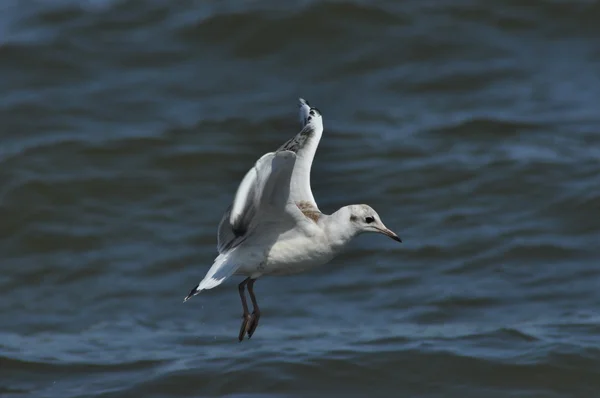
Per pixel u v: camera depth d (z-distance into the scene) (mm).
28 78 22578
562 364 12555
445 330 13750
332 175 18484
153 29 24203
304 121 11055
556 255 15672
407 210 17328
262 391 12297
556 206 17047
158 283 15977
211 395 12297
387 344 13273
